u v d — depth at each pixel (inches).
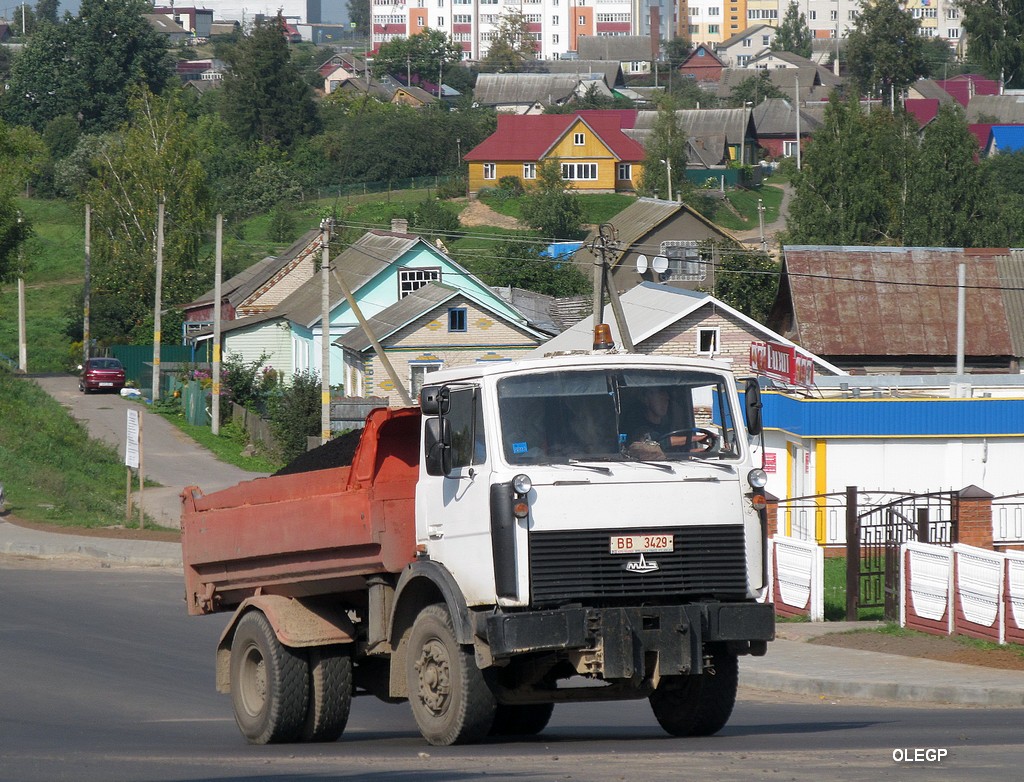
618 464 1434.5
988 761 1272.1
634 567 1411.2
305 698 1664.6
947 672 2137.1
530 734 1753.2
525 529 1390.3
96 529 4763.8
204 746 1648.6
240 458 7244.1
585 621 1381.6
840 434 4456.2
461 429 1486.2
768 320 7810.0
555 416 1450.5
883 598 2982.3
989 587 2367.1
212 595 1925.4
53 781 1256.2
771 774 1180.5
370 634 1608.0
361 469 1594.5
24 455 6348.4
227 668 1808.6
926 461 4507.9
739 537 1456.7
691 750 1401.3
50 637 2812.5
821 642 2507.4
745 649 1466.5
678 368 1499.8
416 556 1558.8
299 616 1663.4
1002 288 7135.8
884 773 1187.9
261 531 1761.8
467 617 1425.9
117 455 7076.8
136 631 2933.1
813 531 4468.5
